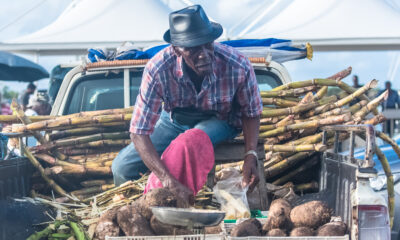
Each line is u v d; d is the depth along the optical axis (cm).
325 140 338
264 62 419
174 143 272
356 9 1105
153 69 267
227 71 276
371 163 222
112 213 239
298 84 382
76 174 350
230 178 301
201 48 255
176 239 220
